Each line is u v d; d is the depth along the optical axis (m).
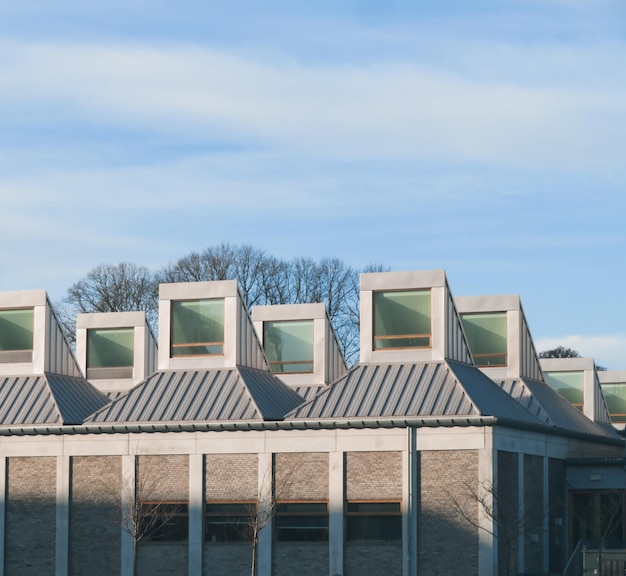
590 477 52.03
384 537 45.19
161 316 50.59
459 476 44.69
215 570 46.44
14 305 52.16
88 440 48.06
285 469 46.41
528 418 48.91
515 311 56.09
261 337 54.78
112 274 89.56
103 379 55.75
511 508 46.19
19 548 48.28
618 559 46.62
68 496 47.94
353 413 46.16
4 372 51.78
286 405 49.75
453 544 44.41
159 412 47.91
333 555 45.44
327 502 45.84
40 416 49.06
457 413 45.03
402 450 45.31
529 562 47.69
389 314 48.81
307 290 87.38
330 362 54.50
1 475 48.78
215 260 87.94
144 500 47.19
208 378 49.31
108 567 47.22
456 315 49.53
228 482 46.78
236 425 46.62
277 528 46.28
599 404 63.88
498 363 55.91
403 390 46.75
